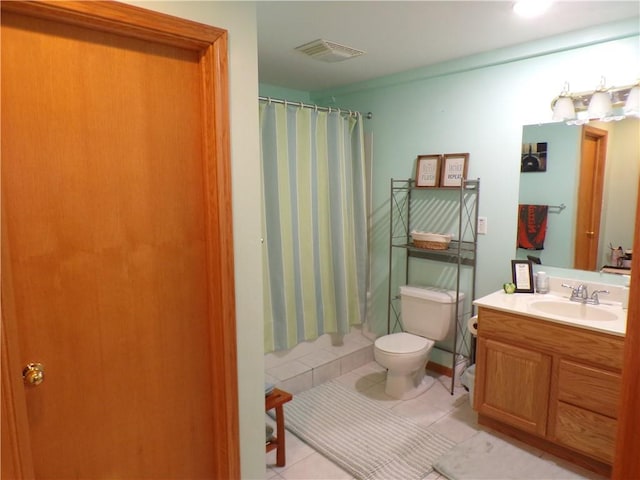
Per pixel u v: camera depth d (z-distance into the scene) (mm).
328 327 3451
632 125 2260
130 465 1514
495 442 2396
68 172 1284
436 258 3229
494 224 2861
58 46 1238
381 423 2615
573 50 2410
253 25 1623
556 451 2270
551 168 2572
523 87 2633
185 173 1539
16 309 1224
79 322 1347
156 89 1443
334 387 3104
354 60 2904
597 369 2029
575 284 2516
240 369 1722
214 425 1725
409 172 3314
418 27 2303
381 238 3588
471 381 2738
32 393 1278
